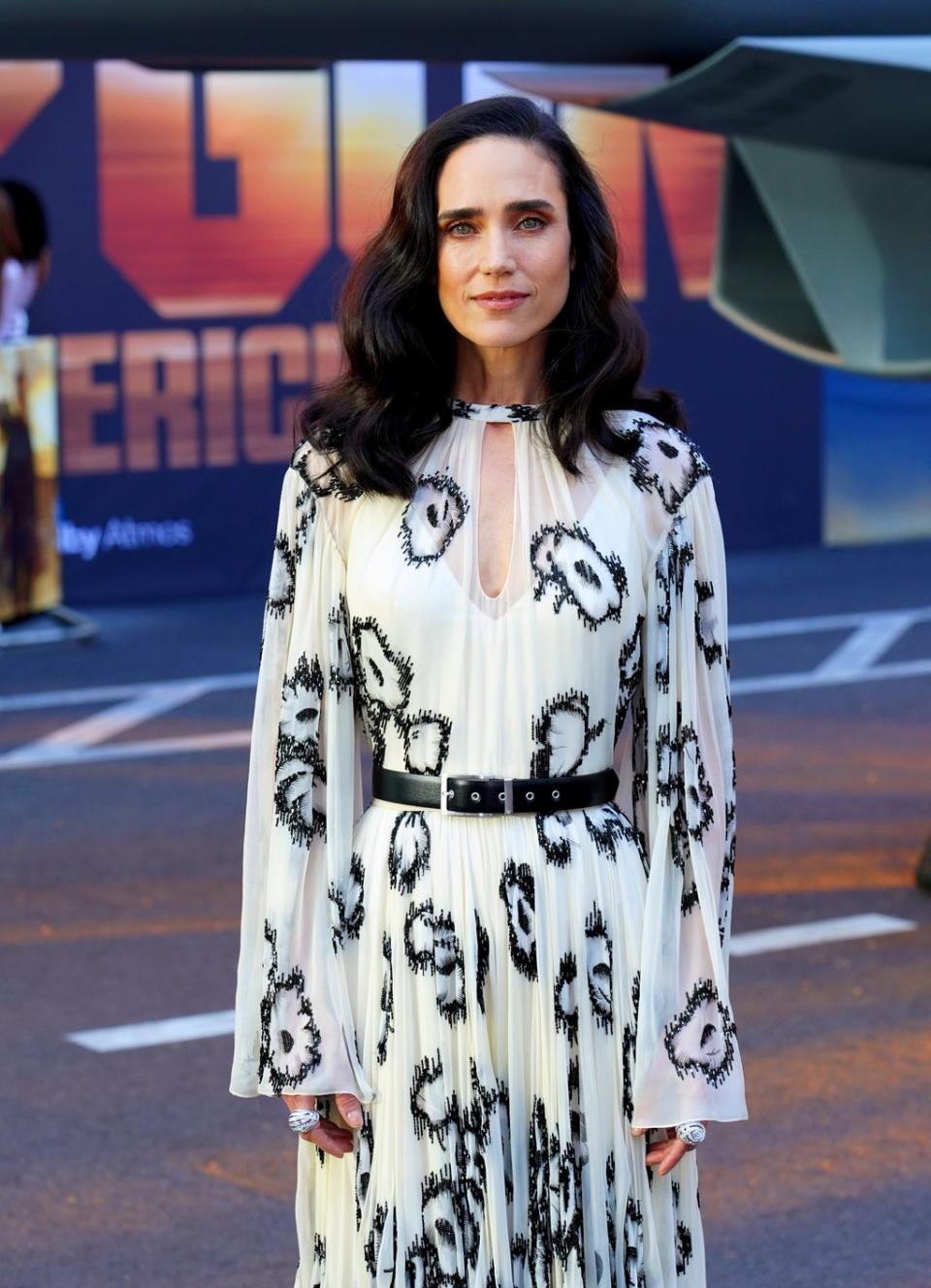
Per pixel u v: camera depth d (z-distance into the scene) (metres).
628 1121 2.80
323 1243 2.93
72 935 6.64
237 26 5.76
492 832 2.74
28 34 5.73
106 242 13.23
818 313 6.96
